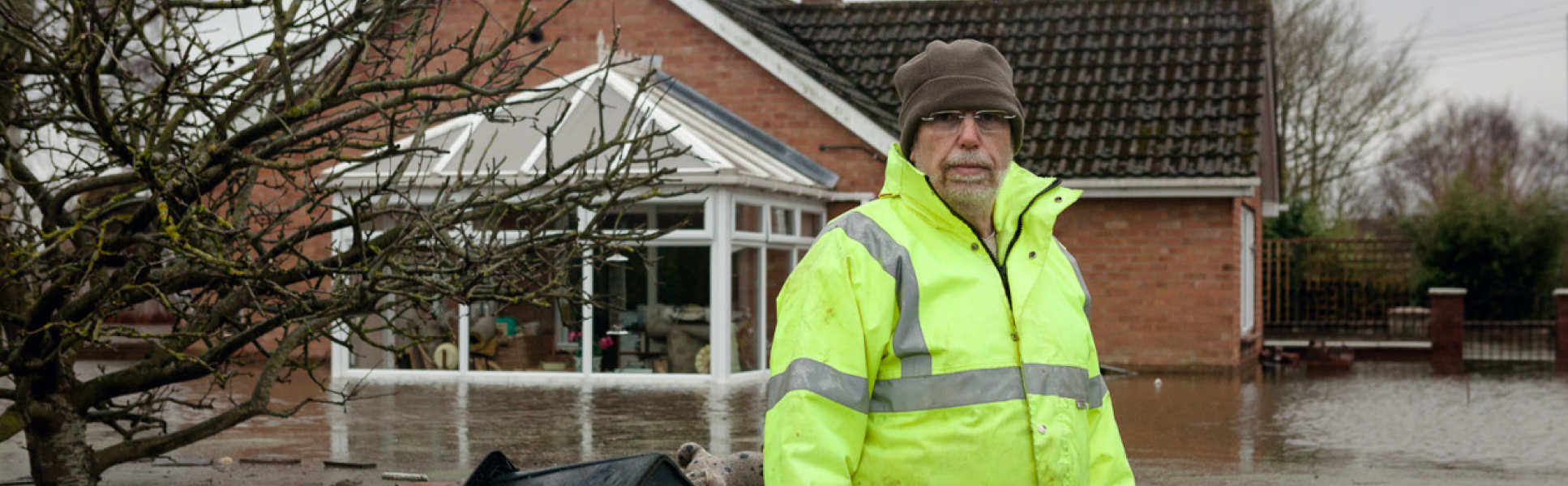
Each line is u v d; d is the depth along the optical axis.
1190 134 17.73
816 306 3.07
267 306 6.42
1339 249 27.12
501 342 15.89
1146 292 17.62
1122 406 13.47
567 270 6.99
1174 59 19.34
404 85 6.03
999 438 3.04
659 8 18.56
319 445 10.30
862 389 3.04
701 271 15.36
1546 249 29.17
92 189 6.83
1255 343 20.92
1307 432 11.54
